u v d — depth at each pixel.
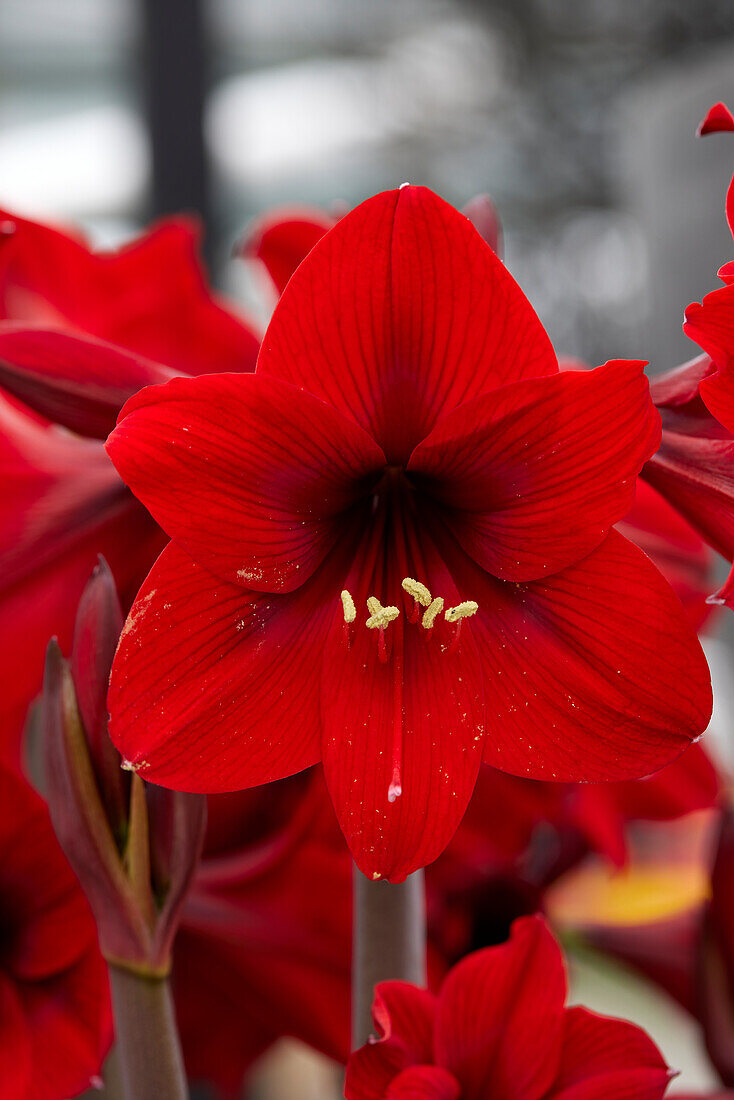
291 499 0.70
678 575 0.83
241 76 2.46
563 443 0.68
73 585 0.79
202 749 0.68
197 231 0.86
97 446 0.81
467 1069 0.72
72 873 0.76
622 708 0.69
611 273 2.37
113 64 2.43
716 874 0.83
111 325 0.85
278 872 0.82
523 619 0.71
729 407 0.67
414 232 0.67
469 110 2.46
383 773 0.69
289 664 0.70
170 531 0.68
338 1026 0.84
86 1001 0.77
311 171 2.54
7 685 0.79
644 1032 0.71
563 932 0.91
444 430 0.69
